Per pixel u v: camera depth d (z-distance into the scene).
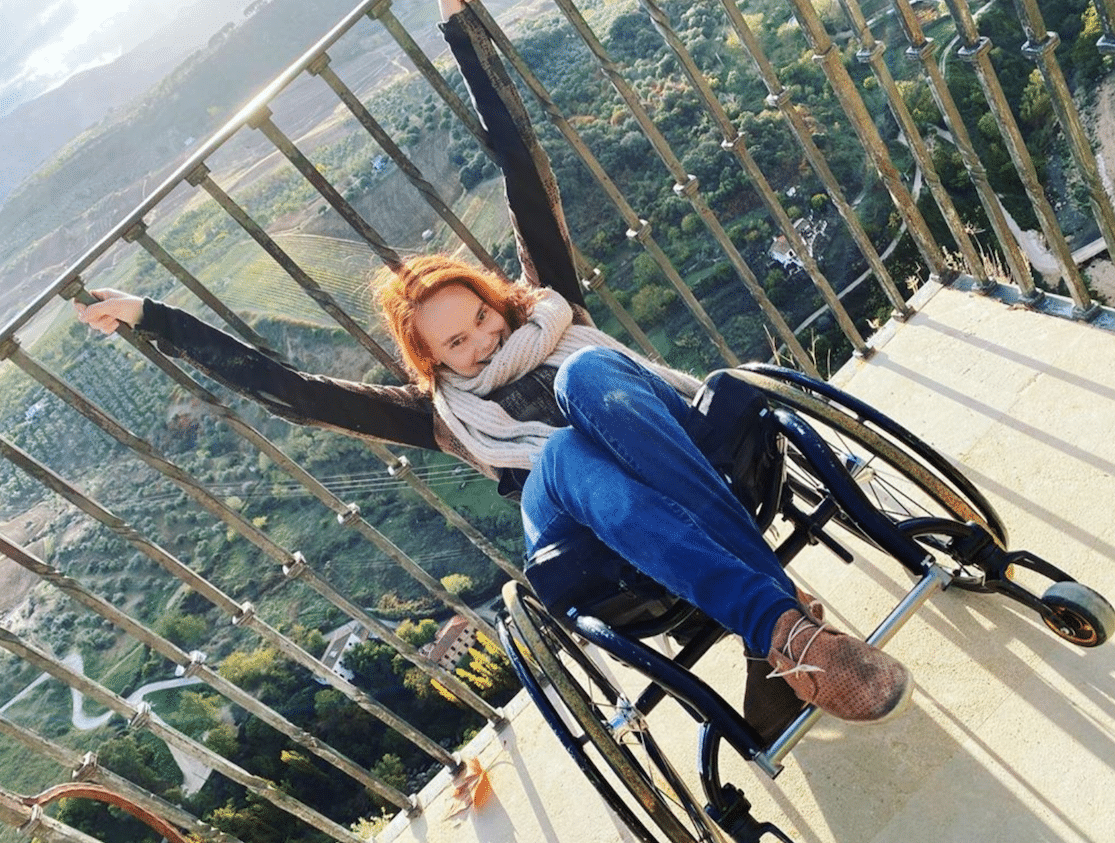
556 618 1.60
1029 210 24.25
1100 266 23.28
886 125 25.12
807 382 1.74
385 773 23.58
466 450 2.14
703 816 1.45
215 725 26.30
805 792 1.83
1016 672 1.77
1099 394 2.12
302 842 23.17
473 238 2.24
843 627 2.05
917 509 2.15
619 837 2.02
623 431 1.48
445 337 2.09
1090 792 1.55
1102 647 1.71
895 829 1.69
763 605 1.34
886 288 2.57
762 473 1.66
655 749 1.50
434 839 2.26
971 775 1.68
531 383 2.05
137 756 26.28
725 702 1.42
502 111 2.17
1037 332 2.33
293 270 2.09
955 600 1.94
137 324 1.99
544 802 2.18
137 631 1.91
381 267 2.15
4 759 27.86
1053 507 1.98
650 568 1.43
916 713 1.81
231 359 2.03
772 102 2.25
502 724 2.40
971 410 2.28
